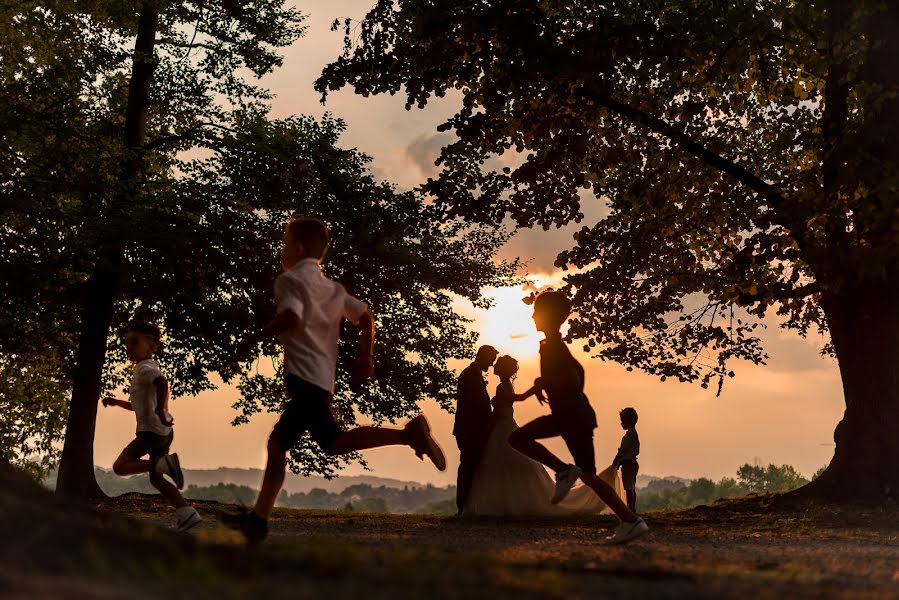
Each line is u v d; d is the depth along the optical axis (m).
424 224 18.92
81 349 20.45
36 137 21.02
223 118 22.72
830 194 14.56
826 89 16.86
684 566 3.84
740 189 19.16
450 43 16.48
